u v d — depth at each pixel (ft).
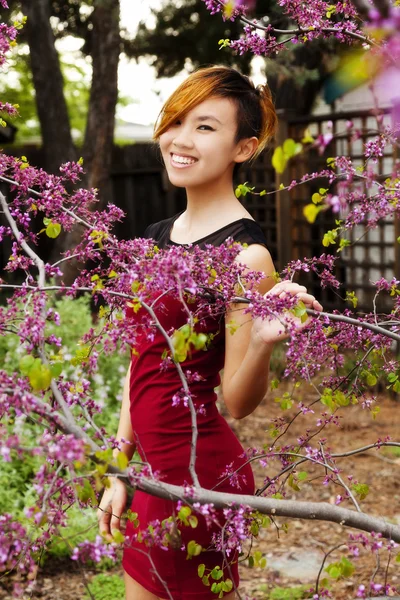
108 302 5.18
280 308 4.89
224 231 6.48
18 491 12.91
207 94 6.41
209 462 6.23
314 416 19.99
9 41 5.69
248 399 5.94
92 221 5.77
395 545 4.66
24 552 4.12
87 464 4.06
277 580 11.09
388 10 3.08
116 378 17.15
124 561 6.57
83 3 37.91
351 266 24.81
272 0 17.88
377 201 5.54
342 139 24.36
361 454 17.13
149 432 6.32
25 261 5.09
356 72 2.97
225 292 4.97
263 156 27.94
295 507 4.68
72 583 10.90
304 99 25.96
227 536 5.80
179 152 6.50
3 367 15.55
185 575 6.13
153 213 39.22
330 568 4.58
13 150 39.45
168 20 36.40
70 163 5.64
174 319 6.03
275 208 28.27
